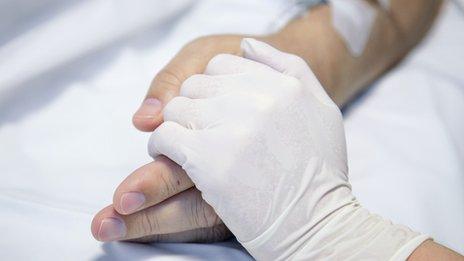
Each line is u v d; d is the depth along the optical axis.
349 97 0.65
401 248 0.45
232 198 0.45
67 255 0.47
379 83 0.67
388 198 0.54
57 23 0.59
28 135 0.56
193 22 0.66
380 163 0.57
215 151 0.45
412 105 0.63
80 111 0.58
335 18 0.64
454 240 0.54
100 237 0.46
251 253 0.46
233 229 0.45
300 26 0.64
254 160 0.45
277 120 0.46
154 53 0.63
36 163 0.54
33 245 0.48
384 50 0.67
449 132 0.61
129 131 0.56
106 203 0.51
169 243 0.49
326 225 0.45
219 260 0.47
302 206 0.45
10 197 0.50
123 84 0.60
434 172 0.57
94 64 0.61
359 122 0.62
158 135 0.46
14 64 0.57
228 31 0.65
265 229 0.45
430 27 0.76
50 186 0.52
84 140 0.56
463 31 0.76
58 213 0.50
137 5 0.62
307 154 0.46
